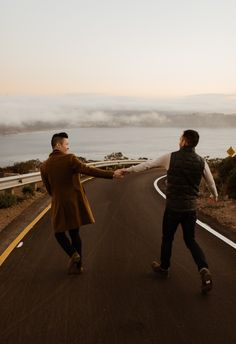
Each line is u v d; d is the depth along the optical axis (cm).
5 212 1204
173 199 540
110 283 572
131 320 452
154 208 1305
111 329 430
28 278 595
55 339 409
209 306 491
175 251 750
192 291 541
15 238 857
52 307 488
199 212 1253
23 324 443
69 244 594
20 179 1558
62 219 572
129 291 541
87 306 491
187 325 440
